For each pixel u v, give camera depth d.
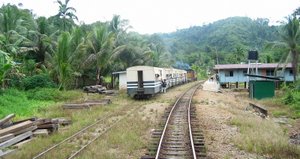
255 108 25.66
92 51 43.53
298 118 22.62
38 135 13.84
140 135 13.78
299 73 43.91
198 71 103.69
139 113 20.25
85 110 21.69
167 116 18.42
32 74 34.91
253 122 16.77
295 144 13.31
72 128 15.31
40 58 40.84
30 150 11.20
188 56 127.44
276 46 44.12
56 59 34.84
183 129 14.73
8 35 33.16
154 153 10.65
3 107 20.59
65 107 22.94
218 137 13.39
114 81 45.75
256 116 21.12
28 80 30.50
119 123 16.28
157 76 31.81
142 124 15.91
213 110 21.56
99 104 24.23
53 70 35.94
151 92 29.45
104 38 42.44
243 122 16.45
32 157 10.42
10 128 12.74
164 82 36.53
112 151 11.36
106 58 42.50
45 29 43.25
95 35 42.53
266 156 10.86
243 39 137.38
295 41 41.53
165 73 38.78
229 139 12.98
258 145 11.77
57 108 22.62
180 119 17.58
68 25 54.66
